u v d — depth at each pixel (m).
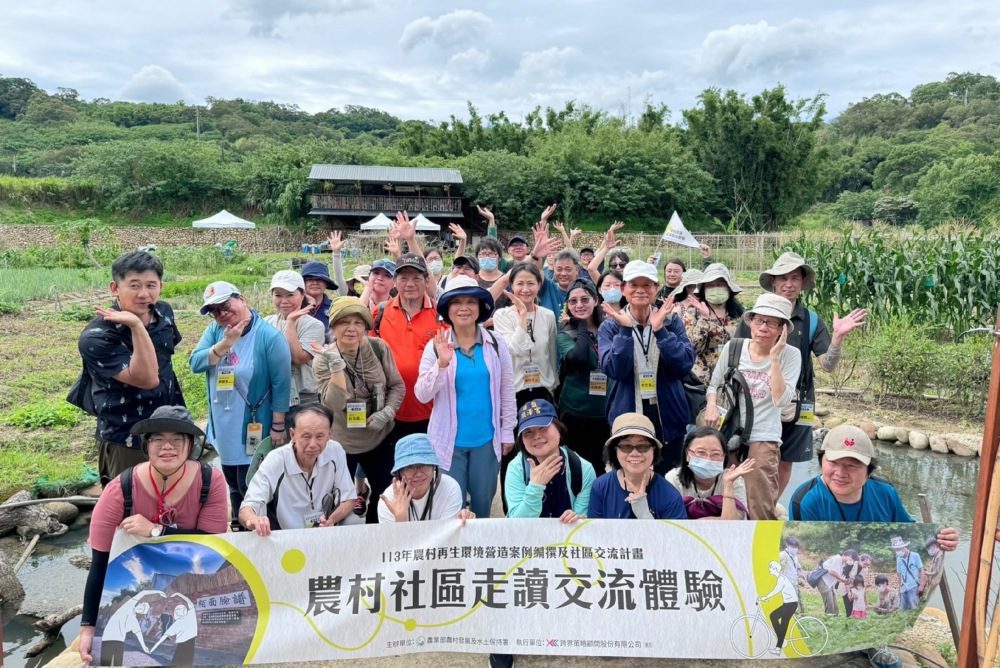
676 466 4.87
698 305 5.70
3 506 5.70
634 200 43.53
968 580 2.73
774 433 4.44
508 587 3.49
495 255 6.57
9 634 4.73
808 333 5.05
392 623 3.44
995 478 2.62
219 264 31.58
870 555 3.45
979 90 96.00
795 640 3.42
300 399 5.15
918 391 9.17
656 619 3.43
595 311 5.23
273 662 3.35
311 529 3.48
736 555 3.48
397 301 5.02
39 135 68.44
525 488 3.93
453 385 4.27
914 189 55.81
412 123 54.94
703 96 46.06
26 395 9.99
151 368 3.91
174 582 3.39
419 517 3.82
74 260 30.67
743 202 45.19
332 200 41.88
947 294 11.56
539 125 54.28
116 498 3.38
